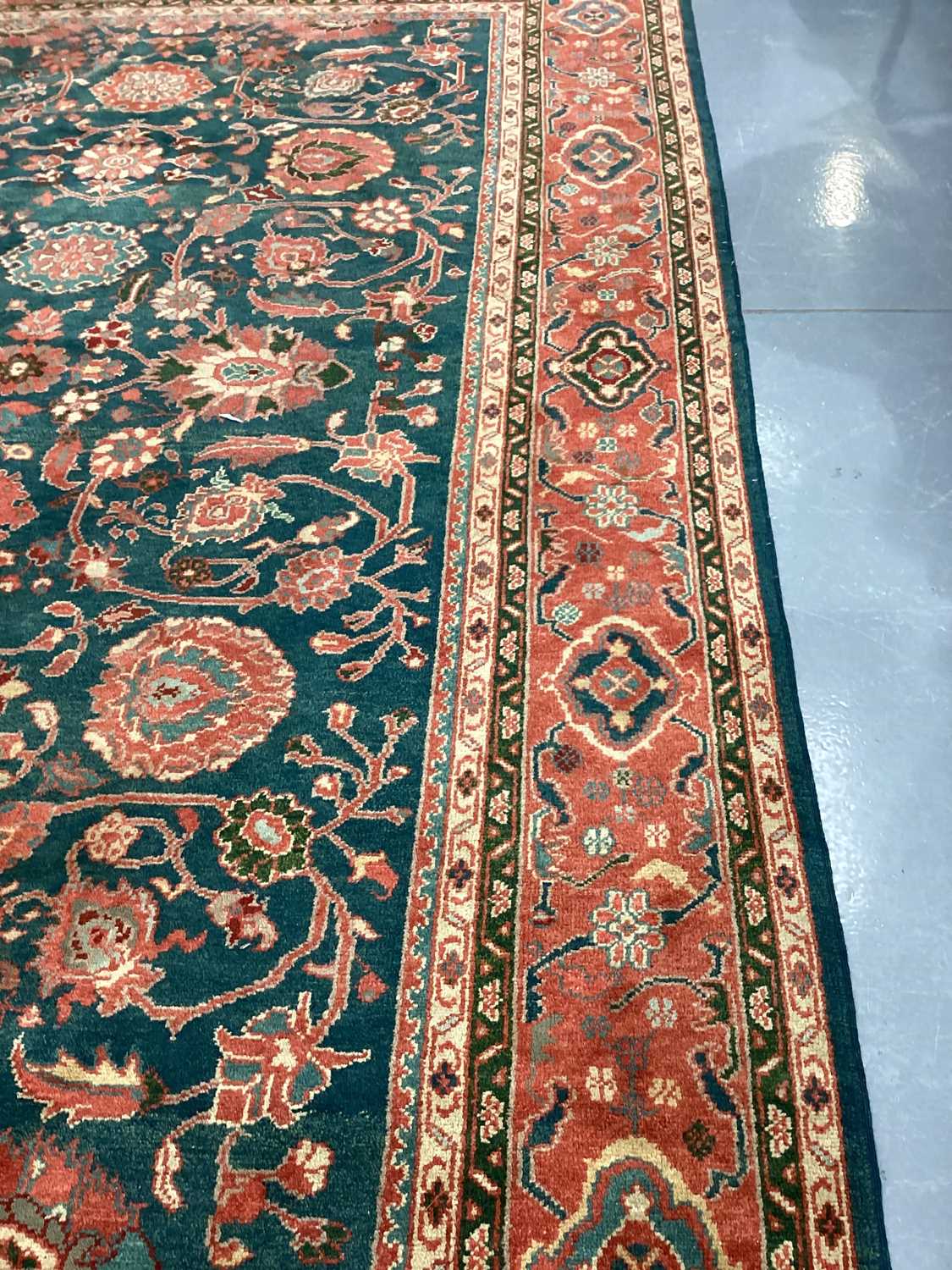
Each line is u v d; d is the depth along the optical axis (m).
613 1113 1.49
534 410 2.34
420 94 3.18
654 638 1.97
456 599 2.05
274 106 3.19
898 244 2.65
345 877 1.72
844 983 1.58
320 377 2.45
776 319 2.50
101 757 1.88
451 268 2.66
